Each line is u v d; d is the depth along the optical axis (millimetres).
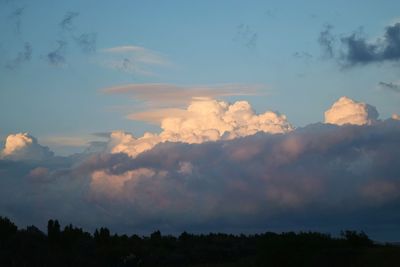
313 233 88500
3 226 130875
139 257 137750
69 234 141125
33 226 141250
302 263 82375
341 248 82938
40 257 125250
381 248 82375
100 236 148375
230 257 139625
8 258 120625
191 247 150000
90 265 131125
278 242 85312
